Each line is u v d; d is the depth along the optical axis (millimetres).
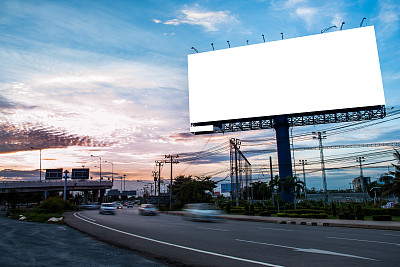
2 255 9195
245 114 46094
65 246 11031
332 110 43938
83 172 89125
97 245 11312
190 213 26531
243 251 9961
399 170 37750
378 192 75688
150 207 37688
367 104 41188
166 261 8414
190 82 49250
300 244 11539
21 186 73625
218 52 48469
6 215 42062
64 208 49250
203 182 63406
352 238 13477
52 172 83500
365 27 42438
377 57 41625
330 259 8633
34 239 13039
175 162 62719
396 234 15414
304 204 44844
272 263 8125
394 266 7758
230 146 48188
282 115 46375
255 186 100938
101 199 106062
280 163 47219
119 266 7730
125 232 15594
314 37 44188
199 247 10789
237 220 29781
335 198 70688
